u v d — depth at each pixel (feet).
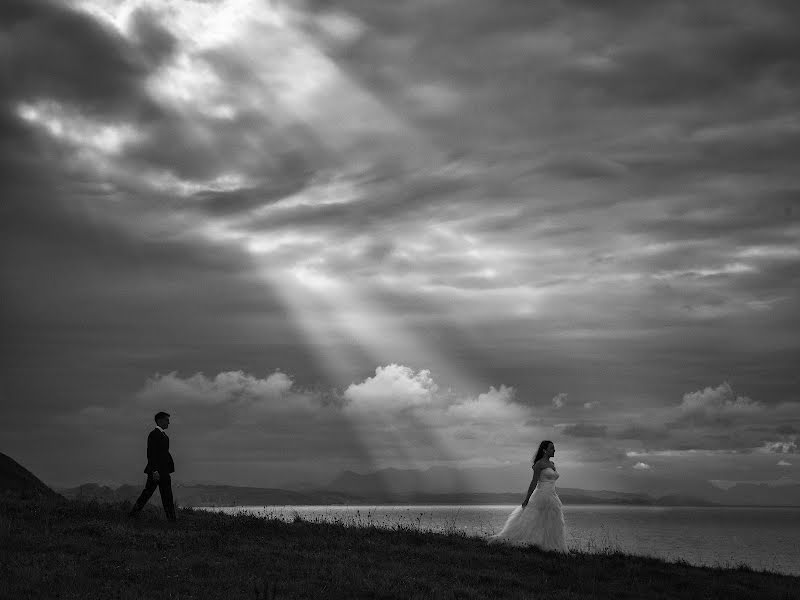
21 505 68.08
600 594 51.03
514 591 48.16
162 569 45.80
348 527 74.59
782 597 57.06
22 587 38.78
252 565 49.29
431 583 47.44
